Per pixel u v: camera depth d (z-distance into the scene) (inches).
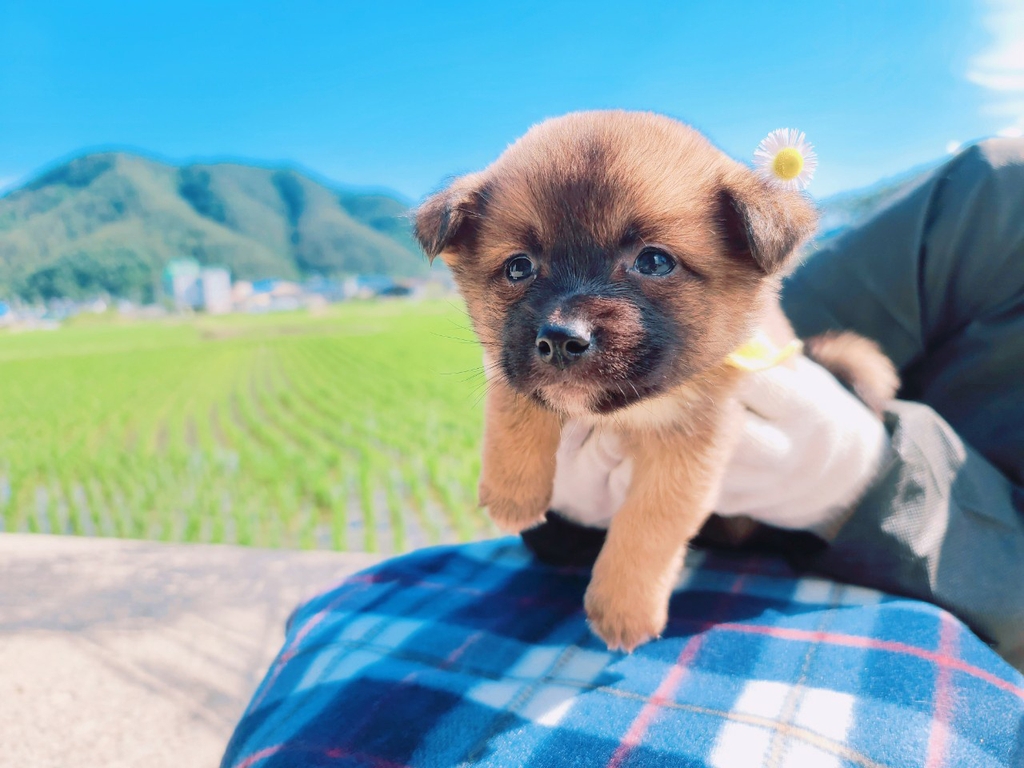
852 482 9.2
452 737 7.4
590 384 8.3
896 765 6.6
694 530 9.1
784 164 9.3
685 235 8.8
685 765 6.7
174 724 13.4
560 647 9.0
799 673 7.9
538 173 9.0
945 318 12.2
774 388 8.8
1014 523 9.3
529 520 10.2
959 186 11.9
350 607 10.4
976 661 7.6
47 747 12.7
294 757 7.3
